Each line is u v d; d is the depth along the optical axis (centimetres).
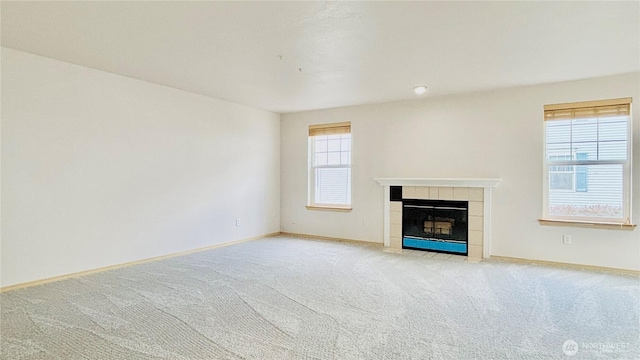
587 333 256
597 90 430
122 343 241
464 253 507
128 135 445
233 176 587
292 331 260
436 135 532
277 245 571
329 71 407
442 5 252
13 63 351
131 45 334
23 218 360
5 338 247
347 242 598
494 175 491
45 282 372
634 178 413
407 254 513
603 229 427
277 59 368
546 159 465
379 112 578
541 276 399
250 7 257
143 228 462
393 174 567
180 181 506
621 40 314
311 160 657
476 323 274
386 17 271
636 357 223
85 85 404
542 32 298
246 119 609
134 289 352
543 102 460
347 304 314
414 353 229
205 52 350
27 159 362
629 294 338
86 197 407
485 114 497
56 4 254
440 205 525
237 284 368
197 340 246
